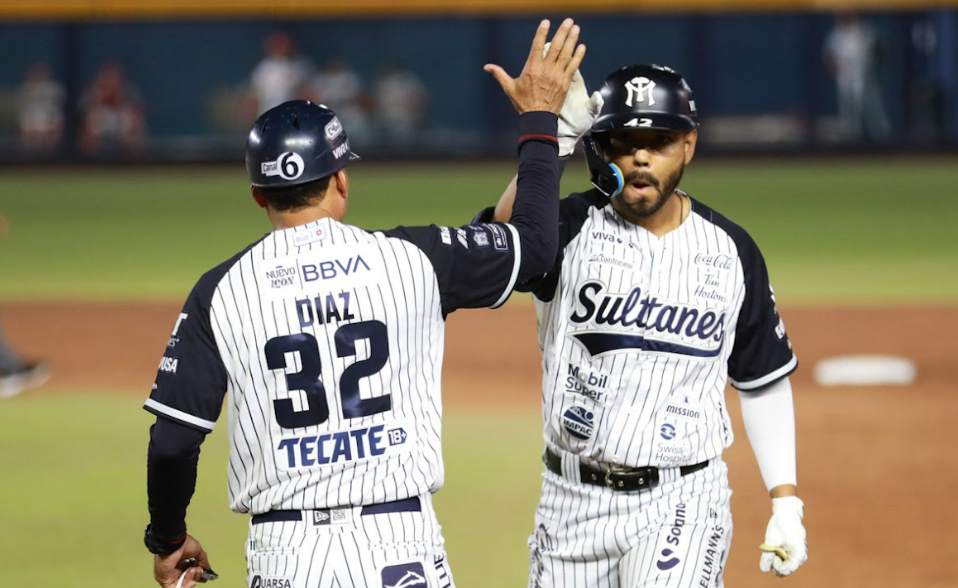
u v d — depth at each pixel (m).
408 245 10.82
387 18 94.31
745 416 13.02
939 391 29.23
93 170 89.75
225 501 22.02
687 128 11.85
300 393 10.47
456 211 61.56
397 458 10.55
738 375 12.91
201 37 95.12
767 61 91.69
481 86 93.25
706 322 12.22
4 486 23.09
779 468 12.80
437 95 94.38
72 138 91.44
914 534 19.80
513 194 12.09
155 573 11.75
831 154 86.69
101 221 63.25
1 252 53.94
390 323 10.62
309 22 95.25
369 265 10.67
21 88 92.38
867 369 30.66
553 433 12.58
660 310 12.16
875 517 20.66
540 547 12.88
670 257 12.28
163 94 95.50
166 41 94.94
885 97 88.88
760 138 92.19
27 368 31.83
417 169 86.12
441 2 80.12
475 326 38.00
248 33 95.25
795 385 30.09
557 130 11.95
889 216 59.84
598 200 12.72
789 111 92.19
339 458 10.45
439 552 10.72
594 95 12.05
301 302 10.55
